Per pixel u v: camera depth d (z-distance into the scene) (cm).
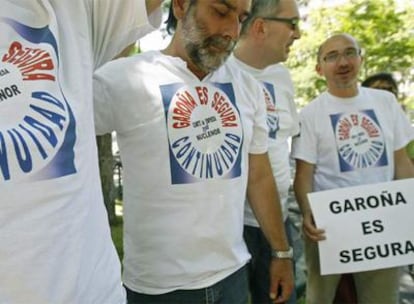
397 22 909
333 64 247
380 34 920
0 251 91
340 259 227
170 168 146
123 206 158
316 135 249
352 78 247
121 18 129
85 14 119
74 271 99
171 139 146
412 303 323
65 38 111
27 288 93
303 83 1112
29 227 93
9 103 96
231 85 162
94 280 106
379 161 247
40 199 95
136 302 155
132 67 148
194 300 151
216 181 150
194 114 150
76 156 102
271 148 219
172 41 160
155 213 149
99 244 109
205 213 149
